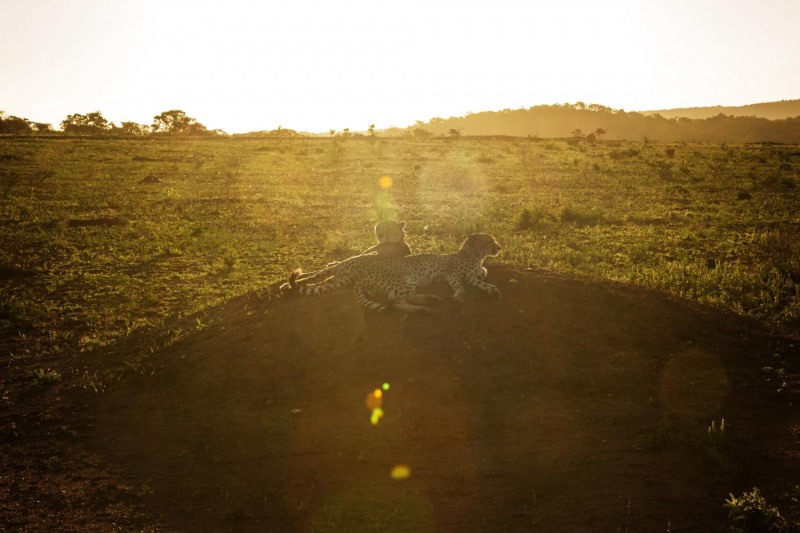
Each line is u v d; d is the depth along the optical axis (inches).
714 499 236.2
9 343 426.0
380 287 371.6
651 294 384.5
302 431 291.7
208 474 268.7
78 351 406.6
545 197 1040.2
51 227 784.3
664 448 264.7
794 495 234.4
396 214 901.8
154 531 235.3
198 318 410.3
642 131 6879.9
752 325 380.8
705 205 933.8
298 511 242.2
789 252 620.1
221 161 1608.0
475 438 277.9
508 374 314.2
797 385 312.0
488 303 360.2
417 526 230.7
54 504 252.4
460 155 1834.4
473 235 401.4
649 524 225.3
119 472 273.0
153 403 327.6
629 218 845.2
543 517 232.1
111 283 566.6
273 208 956.6
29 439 301.1
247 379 330.3
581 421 285.3
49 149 1766.7
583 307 357.4
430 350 327.3
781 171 1327.5
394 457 270.1
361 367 323.6
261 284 555.5
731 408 293.4
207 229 791.7
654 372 318.0
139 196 1047.0
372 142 2401.6
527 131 7682.1
